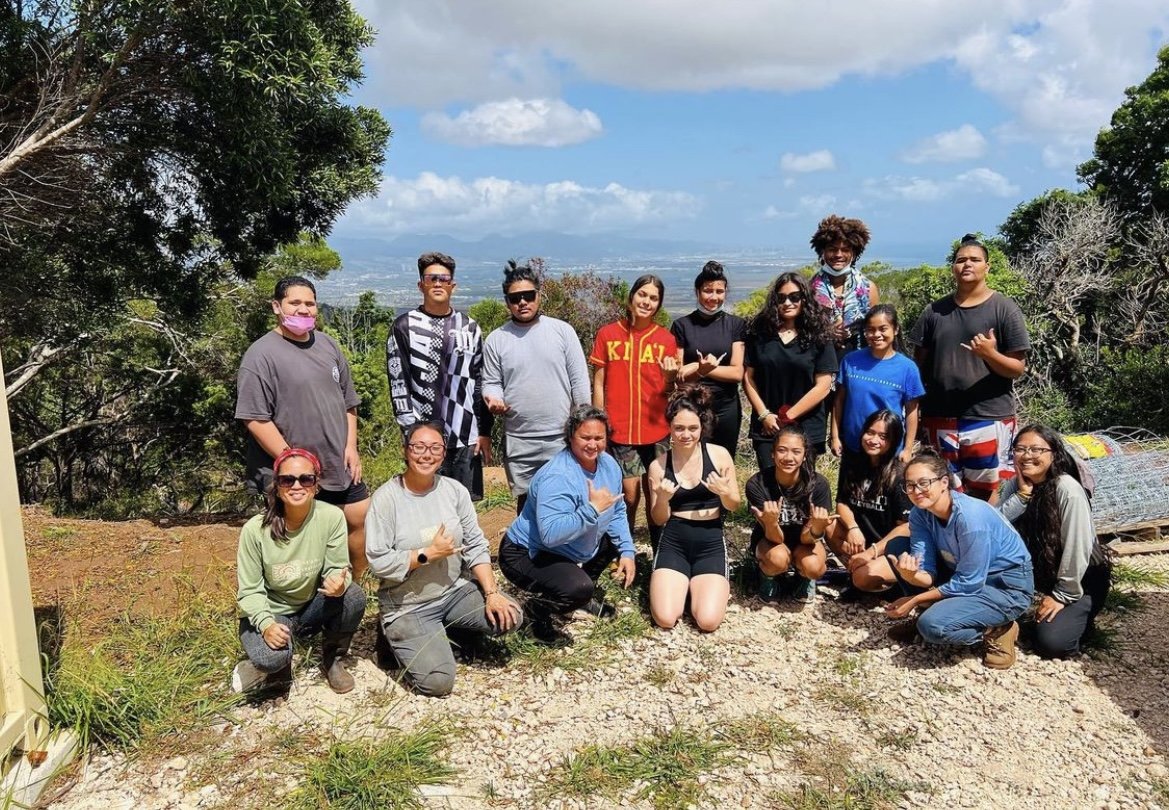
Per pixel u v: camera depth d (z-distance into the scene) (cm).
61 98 683
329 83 671
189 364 1235
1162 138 1584
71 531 536
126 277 821
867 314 446
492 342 432
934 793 285
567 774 293
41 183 714
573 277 1577
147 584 452
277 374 358
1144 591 454
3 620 274
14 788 272
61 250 801
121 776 290
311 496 320
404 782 283
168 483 1442
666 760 299
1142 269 1474
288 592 330
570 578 380
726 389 464
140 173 805
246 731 315
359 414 1365
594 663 376
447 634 373
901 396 441
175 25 638
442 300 419
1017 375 439
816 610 437
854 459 450
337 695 342
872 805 278
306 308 362
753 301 1739
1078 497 371
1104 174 1727
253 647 319
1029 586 367
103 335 921
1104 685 357
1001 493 426
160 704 323
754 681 363
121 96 699
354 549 404
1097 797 282
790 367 450
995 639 370
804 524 425
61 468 1452
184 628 387
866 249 494
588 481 391
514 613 361
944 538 374
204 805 275
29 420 1331
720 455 419
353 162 900
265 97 687
